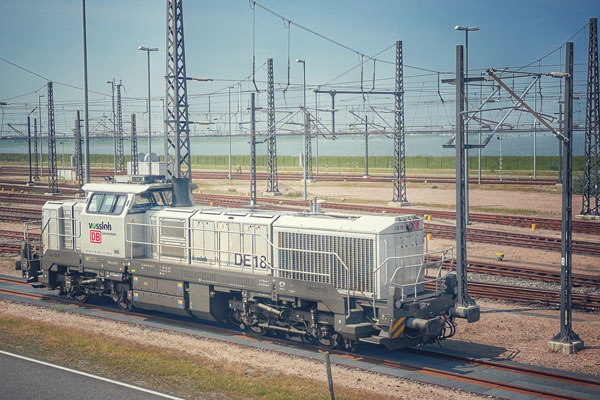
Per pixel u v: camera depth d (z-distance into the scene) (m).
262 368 13.97
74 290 20.95
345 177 74.38
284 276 16.67
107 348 15.32
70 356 14.73
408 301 14.74
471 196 54.81
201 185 66.44
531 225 36.66
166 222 19.14
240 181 70.12
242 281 16.58
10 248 31.73
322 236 15.91
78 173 61.53
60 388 12.69
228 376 13.30
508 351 15.58
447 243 32.16
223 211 18.41
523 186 60.34
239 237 17.59
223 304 17.95
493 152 171.75
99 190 20.19
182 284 17.97
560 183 58.91
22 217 41.75
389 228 15.12
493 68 17.97
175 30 26.48
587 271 25.56
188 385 12.82
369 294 15.05
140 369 13.78
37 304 20.67
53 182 58.22
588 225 37.28
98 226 20.00
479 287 22.70
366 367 14.15
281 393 12.25
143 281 18.94
